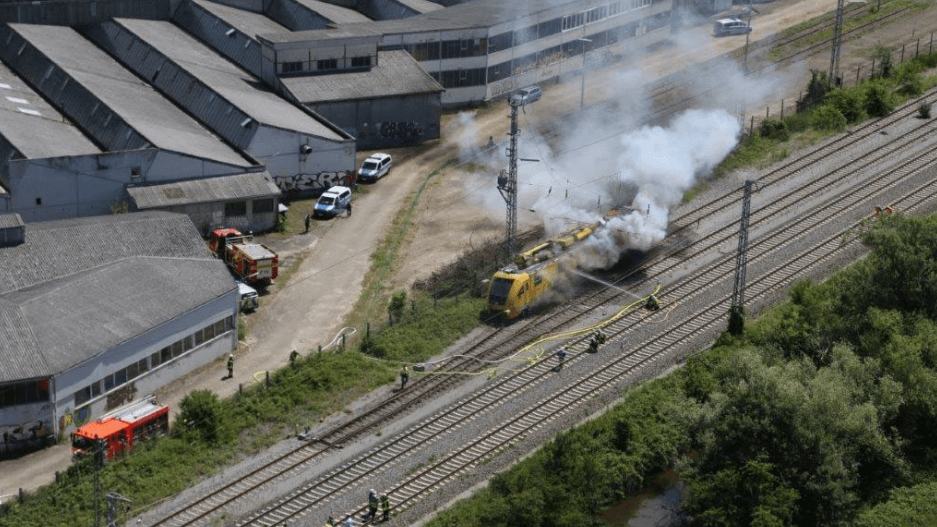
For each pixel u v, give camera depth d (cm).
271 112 11538
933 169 11775
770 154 12119
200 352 8369
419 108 12612
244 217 10431
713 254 10219
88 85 11788
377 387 8175
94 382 7606
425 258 10069
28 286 8306
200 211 10225
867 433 7194
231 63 13238
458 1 15138
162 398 7975
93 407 7644
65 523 6575
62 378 7369
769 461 6969
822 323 8462
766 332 8531
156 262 8581
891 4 17012
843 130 12738
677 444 7431
